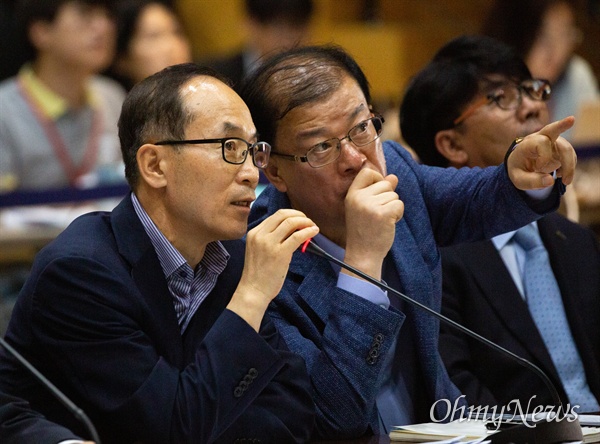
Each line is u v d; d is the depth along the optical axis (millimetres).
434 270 6492
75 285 5219
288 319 6094
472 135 7613
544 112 7629
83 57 15141
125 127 5504
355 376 5699
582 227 7996
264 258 5312
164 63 17016
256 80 6207
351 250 5871
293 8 16297
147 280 5402
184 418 5027
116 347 5172
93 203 13695
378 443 5629
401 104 7965
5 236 12188
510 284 7453
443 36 20484
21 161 15227
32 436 4949
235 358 5133
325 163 6055
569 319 7559
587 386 7469
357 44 19562
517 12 15734
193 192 5332
